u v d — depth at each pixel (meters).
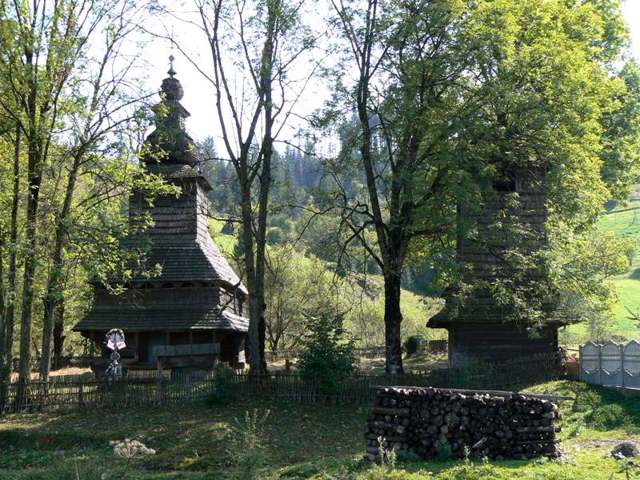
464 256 32.69
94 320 38.25
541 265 30.20
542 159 31.03
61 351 53.25
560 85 29.00
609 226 87.56
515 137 29.52
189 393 27.17
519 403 16.72
